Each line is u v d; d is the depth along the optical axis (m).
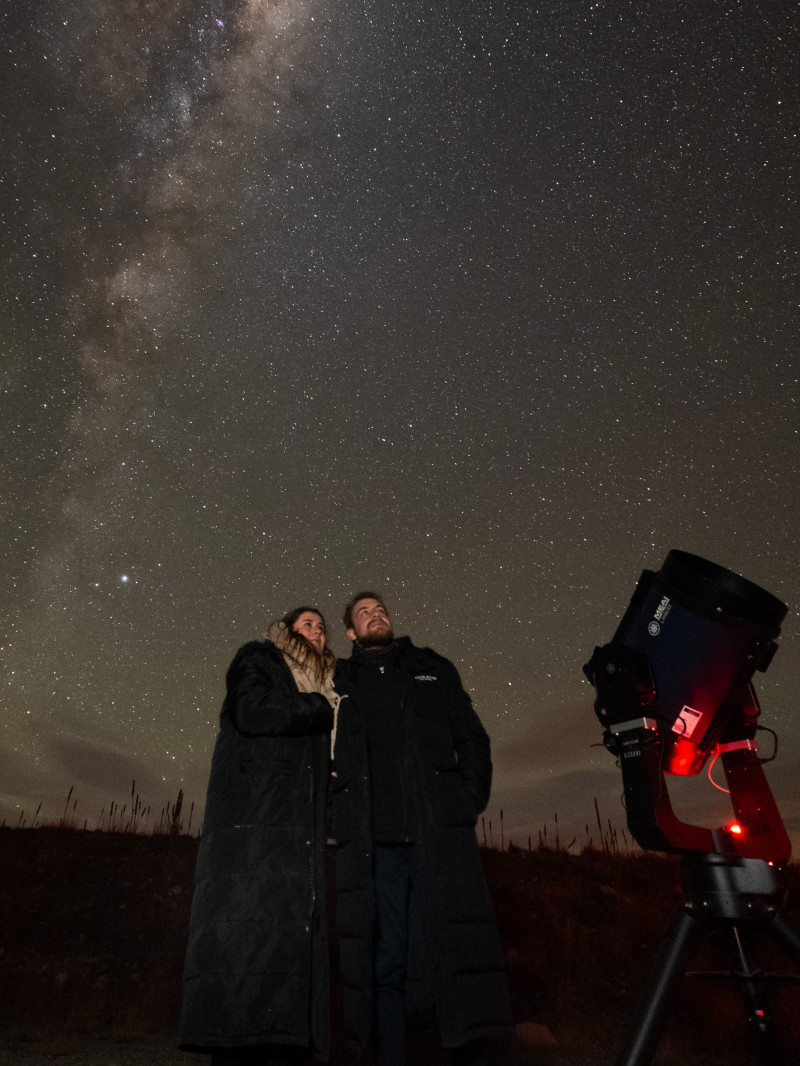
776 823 2.74
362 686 3.15
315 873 2.57
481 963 2.58
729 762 2.95
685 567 2.91
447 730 3.04
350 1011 2.60
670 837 2.52
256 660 2.92
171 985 5.61
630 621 3.08
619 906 7.89
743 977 2.45
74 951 6.46
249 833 2.57
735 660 2.86
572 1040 4.71
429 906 2.67
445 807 2.83
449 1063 4.02
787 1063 3.40
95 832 9.70
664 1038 4.61
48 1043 4.35
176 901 7.66
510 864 9.09
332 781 2.98
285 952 2.42
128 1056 4.12
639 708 2.75
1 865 8.23
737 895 2.49
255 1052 2.41
